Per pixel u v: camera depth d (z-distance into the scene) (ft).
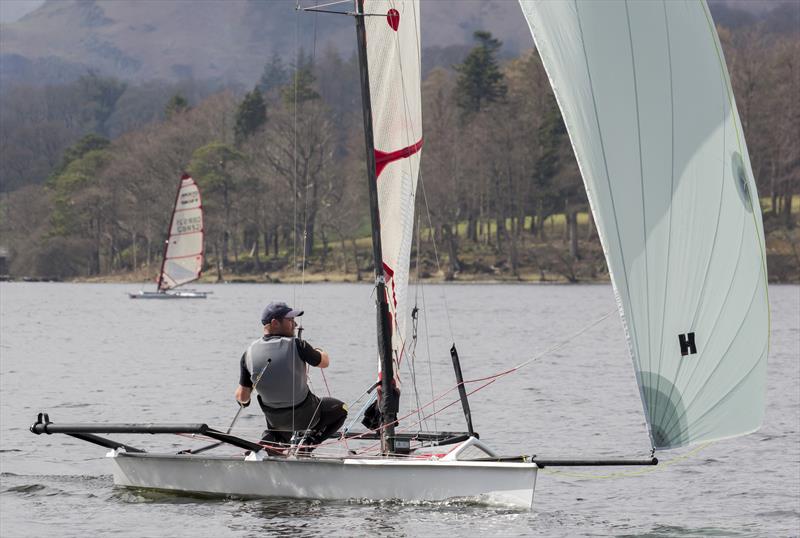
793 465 193.36
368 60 159.84
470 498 148.36
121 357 430.20
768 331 137.39
